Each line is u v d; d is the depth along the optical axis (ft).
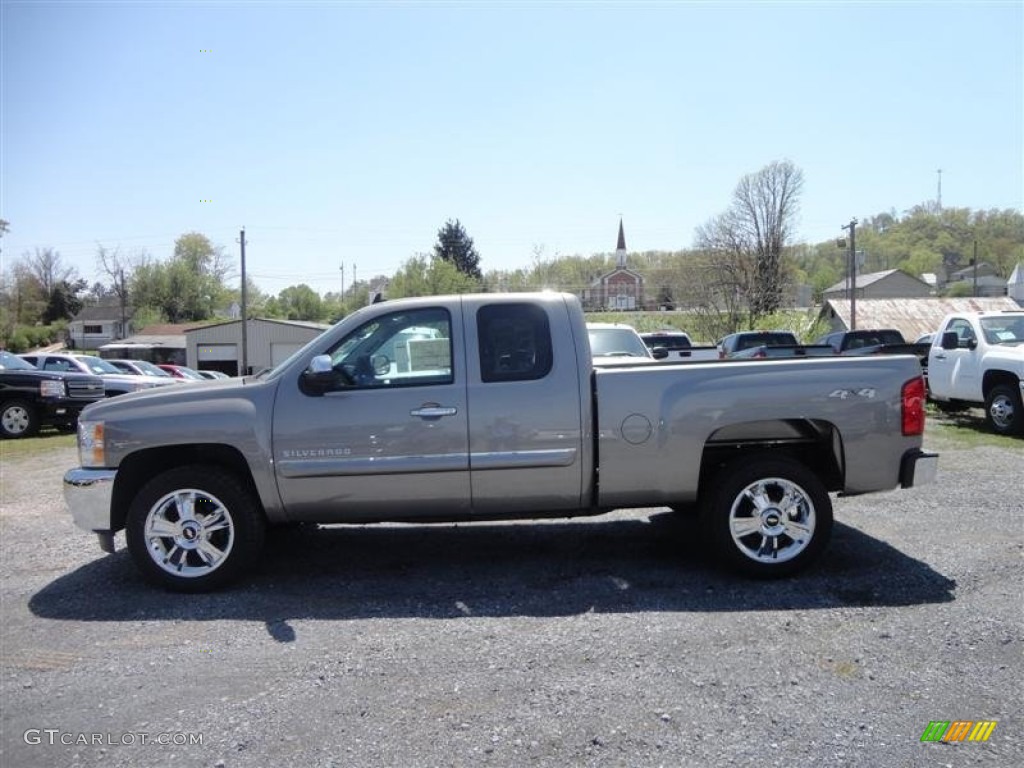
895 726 10.37
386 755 9.91
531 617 14.49
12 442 46.39
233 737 10.43
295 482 16.33
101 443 16.48
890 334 61.93
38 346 262.47
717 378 16.60
